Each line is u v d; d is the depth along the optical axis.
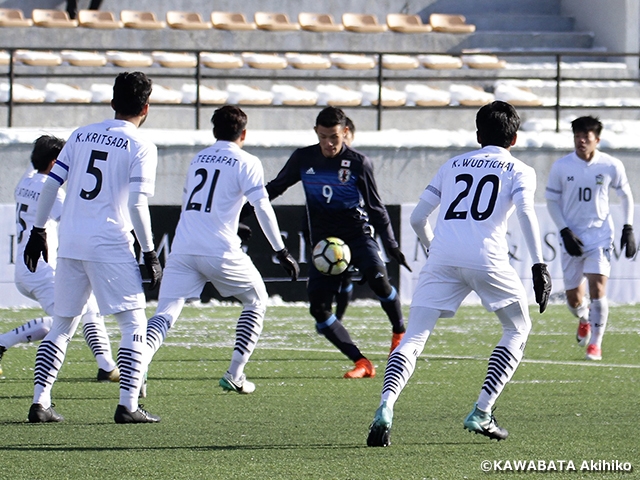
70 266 18.16
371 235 26.03
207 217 20.33
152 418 18.83
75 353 29.12
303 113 57.81
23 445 16.61
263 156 45.66
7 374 25.02
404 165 46.53
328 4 72.25
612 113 62.53
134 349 18.52
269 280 43.72
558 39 70.69
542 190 48.03
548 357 29.28
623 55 51.81
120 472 14.70
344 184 25.23
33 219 22.78
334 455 16.00
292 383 24.12
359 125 58.28
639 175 48.84
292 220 44.03
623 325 37.66
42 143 22.67
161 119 55.84
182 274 20.28
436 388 23.39
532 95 61.00
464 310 43.12
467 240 16.31
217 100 56.53
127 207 18.09
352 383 24.19
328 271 24.70
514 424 18.94
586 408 20.75
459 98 59.88
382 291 26.05
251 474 14.66
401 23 69.69
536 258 16.41
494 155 16.70
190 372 25.89
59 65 60.56
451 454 16.16
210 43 65.06
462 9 73.62
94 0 67.56
